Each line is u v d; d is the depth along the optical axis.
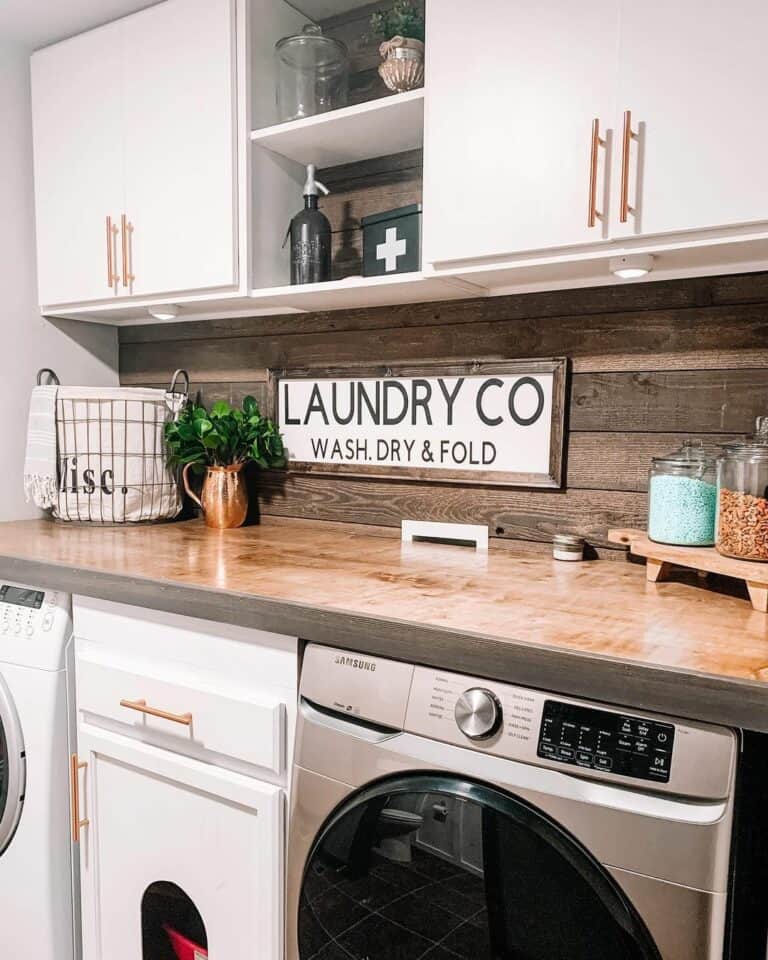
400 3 1.58
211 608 1.25
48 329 2.16
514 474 1.68
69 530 1.93
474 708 0.96
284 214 1.83
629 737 0.88
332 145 1.75
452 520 1.79
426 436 1.80
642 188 1.19
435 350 1.79
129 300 1.90
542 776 0.92
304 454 2.00
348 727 1.10
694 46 1.13
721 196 1.13
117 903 1.44
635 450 1.55
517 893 0.93
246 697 1.24
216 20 1.66
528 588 1.30
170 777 1.31
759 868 0.95
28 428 2.00
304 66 1.70
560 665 0.93
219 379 2.17
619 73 1.19
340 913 1.08
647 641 0.97
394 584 1.31
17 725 1.51
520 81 1.29
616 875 0.87
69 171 1.94
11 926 1.56
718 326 1.45
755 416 1.42
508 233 1.33
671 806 0.85
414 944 1.01
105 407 1.93
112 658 1.43
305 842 1.13
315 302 1.82
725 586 1.32
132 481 1.97
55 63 1.94
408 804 1.01
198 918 1.32
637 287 1.53
